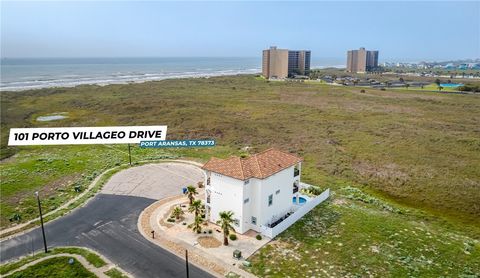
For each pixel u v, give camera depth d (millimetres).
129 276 26453
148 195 41938
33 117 90812
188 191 40031
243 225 32875
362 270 27766
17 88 151000
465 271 28203
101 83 178625
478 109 103312
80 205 39062
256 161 34312
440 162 56312
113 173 49469
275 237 32594
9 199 40625
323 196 41500
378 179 50312
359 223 35781
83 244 31062
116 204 39375
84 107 103938
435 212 41219
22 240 31719
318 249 30656
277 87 158250
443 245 32344
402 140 68938
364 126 81562
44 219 35688
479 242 33844
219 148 64625
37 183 45812
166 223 34938
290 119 89812
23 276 26234
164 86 154875
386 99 122500
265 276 26688
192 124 83062
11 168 51594
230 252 29891
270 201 34156
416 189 47188
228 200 33250
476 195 45000
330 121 87250
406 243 32219
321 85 169125
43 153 61594
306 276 26812
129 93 130750
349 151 62719
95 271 27000
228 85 165500
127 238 32062
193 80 184250
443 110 102375
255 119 89938
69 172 50125
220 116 92438
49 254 29312
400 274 27438
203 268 27594
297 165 38375
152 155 59031
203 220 35469
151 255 29328
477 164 55188
